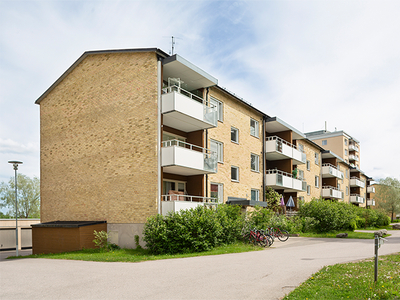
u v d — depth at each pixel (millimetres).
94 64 18875
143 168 16031
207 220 14281
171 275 8344
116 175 16984
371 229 29109
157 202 15516
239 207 17656
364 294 6156
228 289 6773
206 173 18328
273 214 20719
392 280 7047
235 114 22531
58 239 16688
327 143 62781
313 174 37344
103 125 17938
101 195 17484
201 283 7332
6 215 52812
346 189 51938
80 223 16422
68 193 19172
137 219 15898
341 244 15375
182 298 6211
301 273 8125
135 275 8500
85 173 18422
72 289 7121
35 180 54969
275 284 7094
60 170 19844
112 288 7105
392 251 12086
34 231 17719
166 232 13969
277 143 26109
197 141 19062
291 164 28484
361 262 9305
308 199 35094
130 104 16953
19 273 9469
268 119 26188
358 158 69562
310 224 22781
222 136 20953
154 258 12094
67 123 19875
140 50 16609
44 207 20484
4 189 53188
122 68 17562
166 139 18484
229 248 14258
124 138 16953
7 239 27547
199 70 17484
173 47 19188
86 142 18641
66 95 20188
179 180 18531
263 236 15602
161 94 16406
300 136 31531
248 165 23516
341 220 22906
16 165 19672
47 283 7820
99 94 18375
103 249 15359
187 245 13930
